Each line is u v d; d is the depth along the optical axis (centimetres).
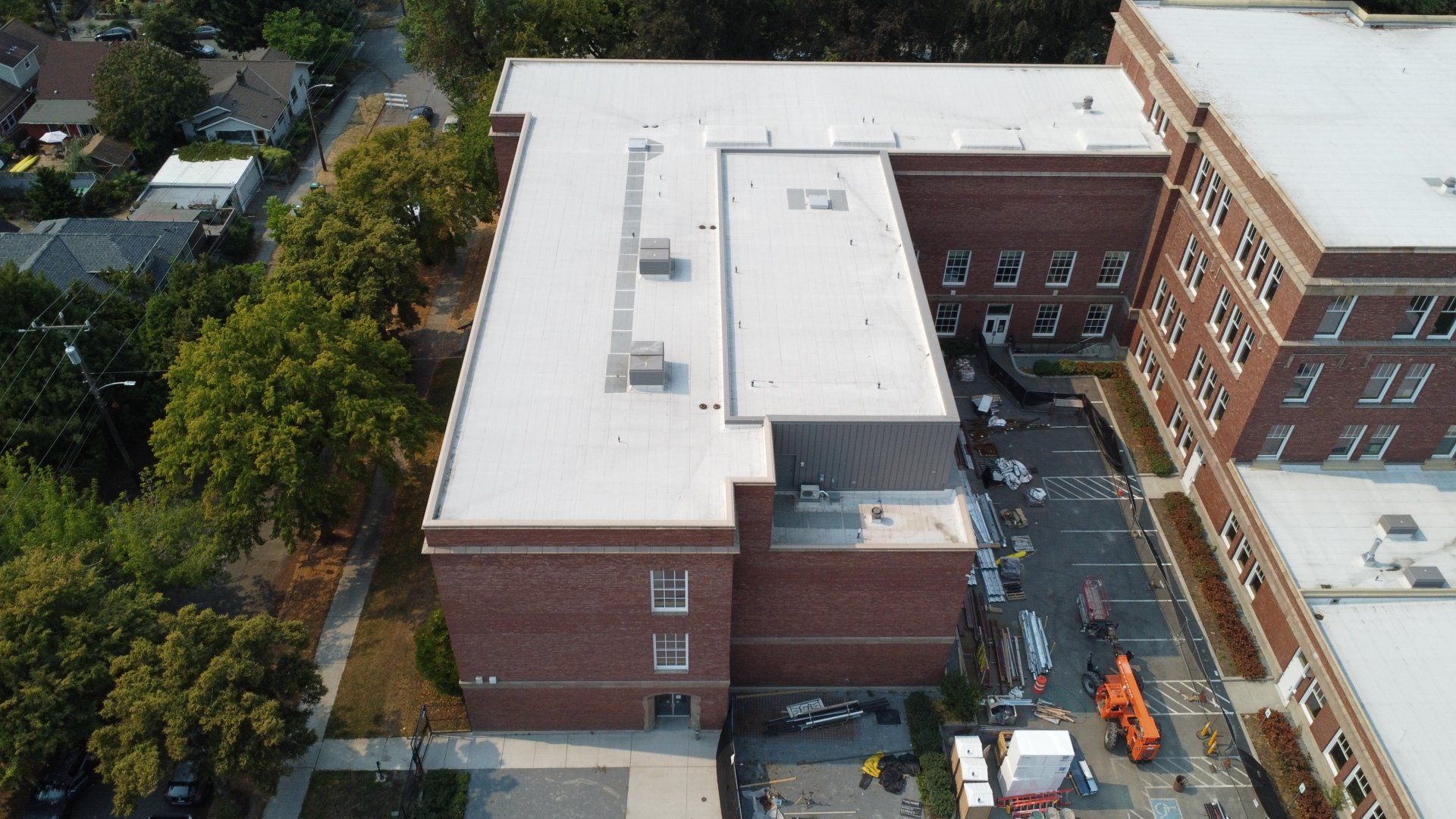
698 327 4772
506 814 4331
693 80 6638
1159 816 4362
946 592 4406
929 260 6431
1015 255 6425
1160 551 5494
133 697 3831
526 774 4484
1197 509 5678
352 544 5506
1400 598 4616
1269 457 5234
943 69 6769
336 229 5950
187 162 8294
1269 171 5038
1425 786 3938
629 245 5259
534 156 5897
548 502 3934
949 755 4531
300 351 4988
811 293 4981
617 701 4522
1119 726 4619
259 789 3944
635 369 4366
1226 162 5356
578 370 4519
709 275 5078
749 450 4188
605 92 6512
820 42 8794
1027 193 6106
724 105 6412
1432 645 4431
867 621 4525
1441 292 4572
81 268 6525
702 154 5969
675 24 7862
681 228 5384
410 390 5459
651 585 4028
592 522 3822
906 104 6450
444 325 7025
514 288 4941
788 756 4559
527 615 4125
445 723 4666
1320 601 4597
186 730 3834
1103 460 6041
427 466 5959
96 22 11075
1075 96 6550
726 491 3959
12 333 5491
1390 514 4975
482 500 3931
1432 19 6519
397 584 5297
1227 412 5303
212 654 4034
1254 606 5069
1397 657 4381
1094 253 6406
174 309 5953
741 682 4838
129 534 4594
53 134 8606
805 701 4759
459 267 7556
